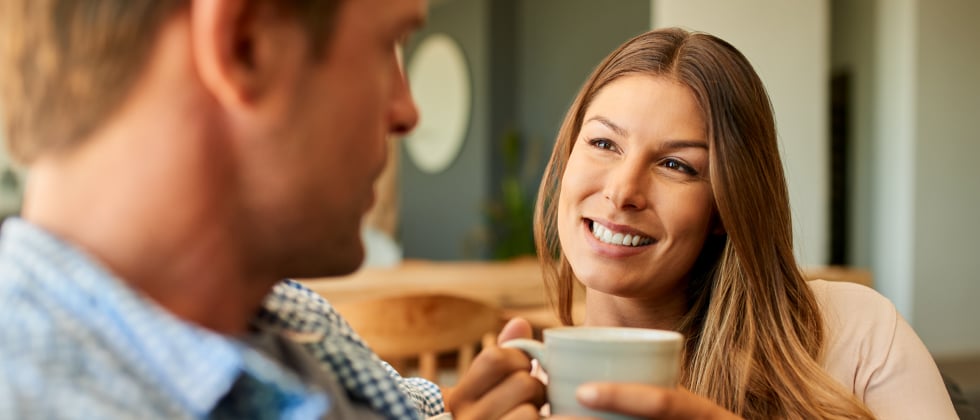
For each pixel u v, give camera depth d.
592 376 0.62
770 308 1.09
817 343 1.11
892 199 5.55
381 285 2.52
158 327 0.42
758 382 1.06
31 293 0.41
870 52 5.75
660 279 1.08
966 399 1.36
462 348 1.90
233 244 0.46
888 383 1.09
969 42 5.41
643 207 1.05
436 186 8.05
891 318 1.14
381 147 0.49
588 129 1.09
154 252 0.43
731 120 1.05
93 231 0.43
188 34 0.42
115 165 0.42
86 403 0.39
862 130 5.85
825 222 4.97
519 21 7.25
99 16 0.41
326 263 0.50
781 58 4.90
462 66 7.51
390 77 0.50
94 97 0.41
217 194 0.44
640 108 1.05
